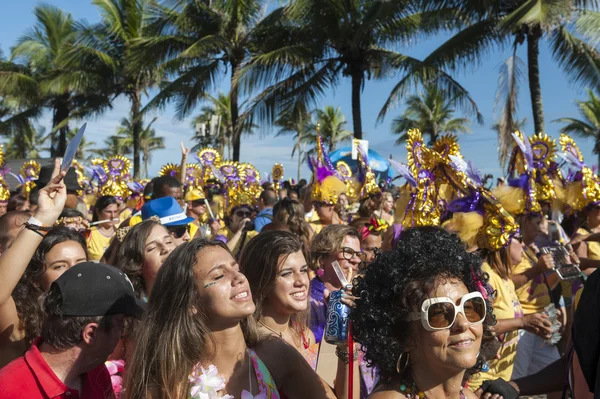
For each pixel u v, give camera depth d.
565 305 5.52
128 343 2.54
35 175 10.15
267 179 13.35
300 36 19.52
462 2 13.41
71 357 2.09
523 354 4.48
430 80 16.97
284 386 2.28
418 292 1.85
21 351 2.65
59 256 2.83
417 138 4.71
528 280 4.42
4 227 3.36
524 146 5.61
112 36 26.41
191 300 2.00
